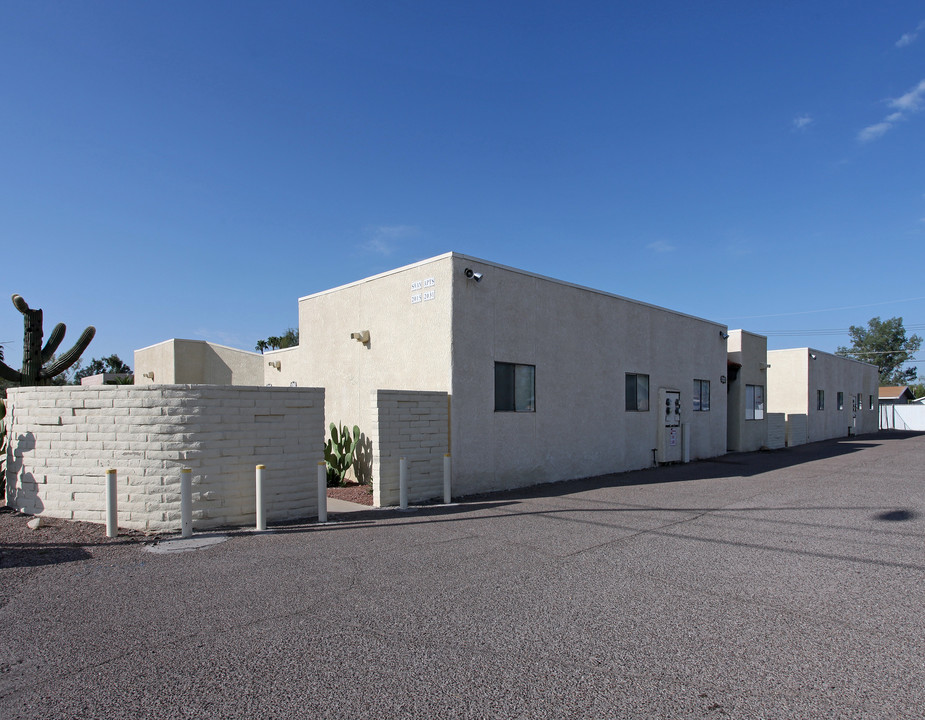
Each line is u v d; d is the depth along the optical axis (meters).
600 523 9.06
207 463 8.51
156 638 4.57
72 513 8.66
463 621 4.93
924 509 10.36
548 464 14.00
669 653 4.34
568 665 4.12
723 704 3.62
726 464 18.75
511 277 13.25
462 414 12.05
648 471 16.84
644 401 17.59
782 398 31.89
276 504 9.20
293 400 9.43
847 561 6.88
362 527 8.72
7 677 3.94
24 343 11.87
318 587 5.81
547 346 14.12
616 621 4.96
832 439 33.72
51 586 5.84
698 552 7.26
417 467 11.25
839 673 4.04
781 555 7.14
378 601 5.42
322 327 15.44
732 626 4.87
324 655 4.26
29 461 9.03
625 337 16.83
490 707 3.55
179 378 23.78
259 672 3.99
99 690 3.75
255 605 5.30
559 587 5.85
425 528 8.66
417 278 12.65
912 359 76.38
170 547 7.38
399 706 3.56
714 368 21.34
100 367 48.56
